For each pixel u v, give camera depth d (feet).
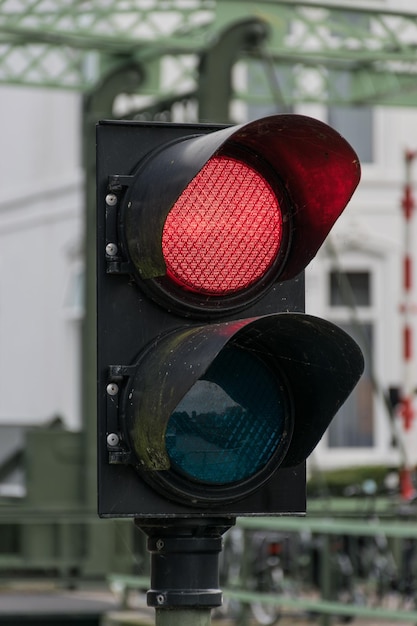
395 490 70.03
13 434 67.82
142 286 16.16
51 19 59.06
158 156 16.26
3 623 46.73
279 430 16.20
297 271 16.56
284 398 16.20
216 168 16.31
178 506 15.99
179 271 16.22
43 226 114.93
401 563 56.90
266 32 57.47
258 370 16.17
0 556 61.52
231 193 16.34
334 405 16.05
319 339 15.76
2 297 120.67
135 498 15.89
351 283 103.91
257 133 16.03
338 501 70.13
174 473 15.87
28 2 58.54
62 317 112.06
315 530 52.95
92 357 63.87
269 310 16.69
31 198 116.67
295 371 16.20
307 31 62.59
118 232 16.20
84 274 64.75
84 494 62.44
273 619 60.18
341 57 63.05
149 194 15.90
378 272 104.01
